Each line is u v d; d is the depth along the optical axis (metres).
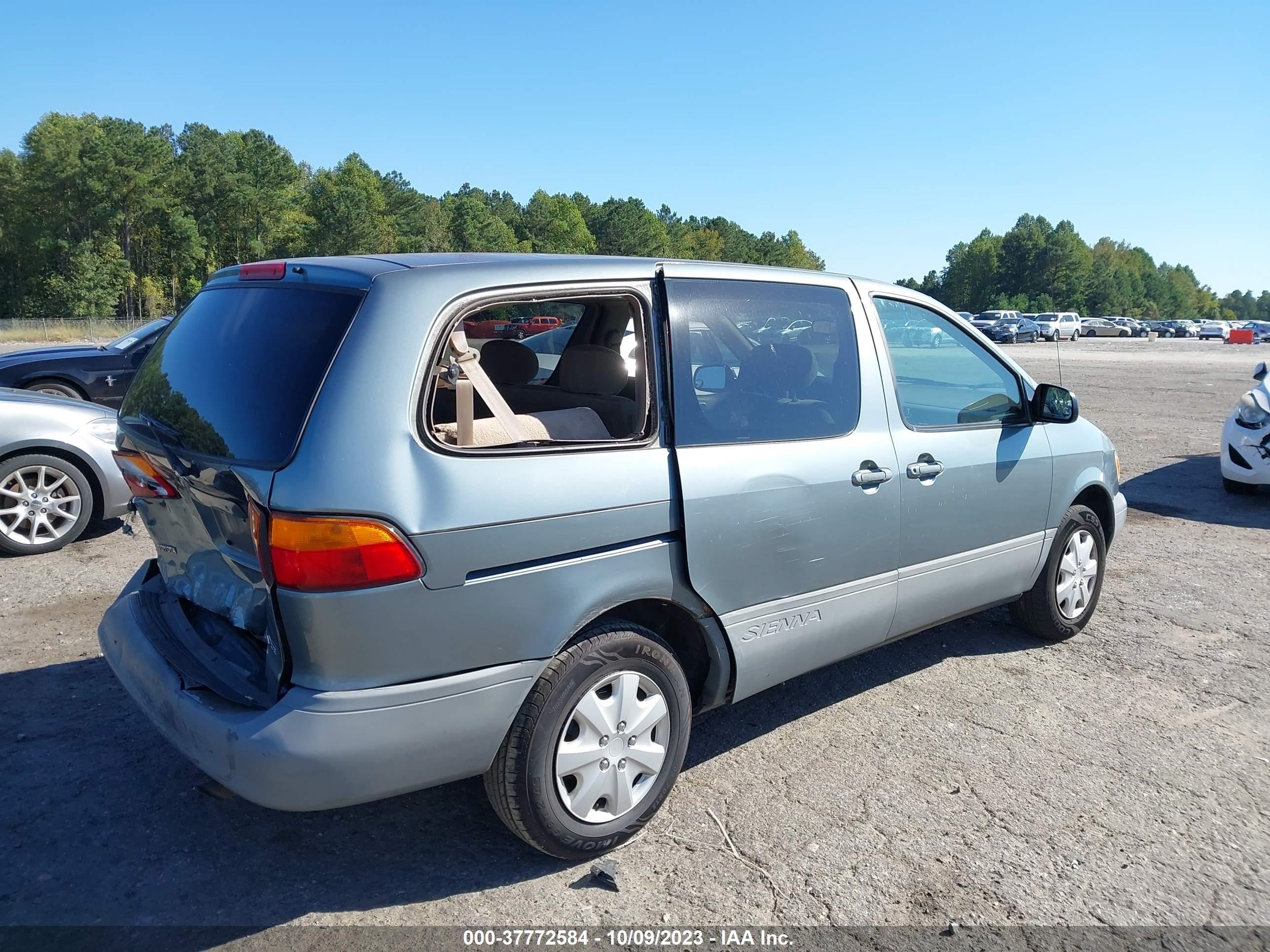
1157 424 14.47
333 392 2.57
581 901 2.86
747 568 3.30
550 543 2.78
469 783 3.59
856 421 3.73
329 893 2.88
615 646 2.96
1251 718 4.21
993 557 4.38
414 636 2.57
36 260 91.81
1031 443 4.52
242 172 105.69
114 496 6.65
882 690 4.46
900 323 4.09
